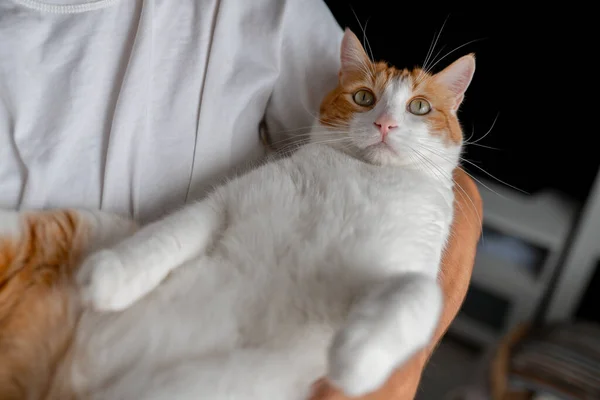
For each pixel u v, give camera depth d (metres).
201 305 0.78
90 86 0.95
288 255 0.82
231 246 0.86
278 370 0.70
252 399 0.67
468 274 1.00
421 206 0.89
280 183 0.92
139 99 0.96
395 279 0.73
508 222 1.75
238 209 0.91
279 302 0.78
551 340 1.59
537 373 1.50
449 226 0.98
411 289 0.70
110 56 0.97
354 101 1.02
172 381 0.66
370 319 0.65
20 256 0.85
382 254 0.80
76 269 0.85
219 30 1.01
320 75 1.13
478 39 1.55
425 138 0.98
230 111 1.03
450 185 1.04
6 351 0.79
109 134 0.96
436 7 1.53
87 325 0.78
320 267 0.80
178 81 1.01
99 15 0.96
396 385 0.73
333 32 1.14
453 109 1.04
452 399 1.71
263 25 1.07
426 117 0.99
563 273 1.77
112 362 0.74
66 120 0.93
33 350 0.80
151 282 0.79
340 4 1.61
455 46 1.56
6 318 0.81
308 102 1.12
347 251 0.80
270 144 1.18
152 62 0.98
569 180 1.77
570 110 1.63
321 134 1.05
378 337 0.63
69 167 0.95
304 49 1.11
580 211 1.75
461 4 1.52
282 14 1.06
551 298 1.83
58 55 0.94
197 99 1.02
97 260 0.74
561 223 1.75
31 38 0.92
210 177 1.03
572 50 1.56
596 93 1.59
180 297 0.80
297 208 0.88
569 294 1.78
